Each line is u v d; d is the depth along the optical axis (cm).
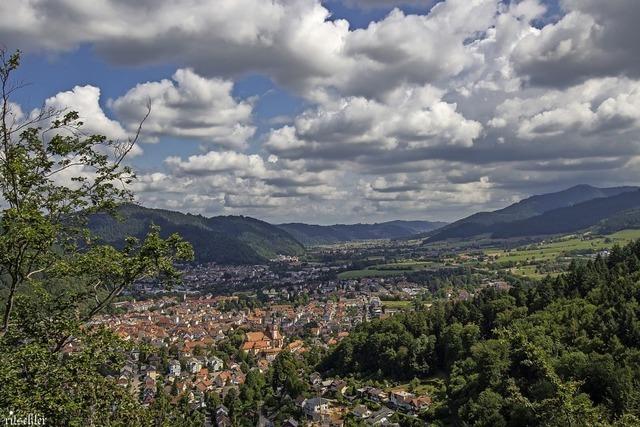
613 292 8238
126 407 2539
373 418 9206
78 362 2380
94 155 2711
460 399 7869
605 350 6662
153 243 2703
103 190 2723
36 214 2280
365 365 12662
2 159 2402
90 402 2389
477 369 8112
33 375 2264
